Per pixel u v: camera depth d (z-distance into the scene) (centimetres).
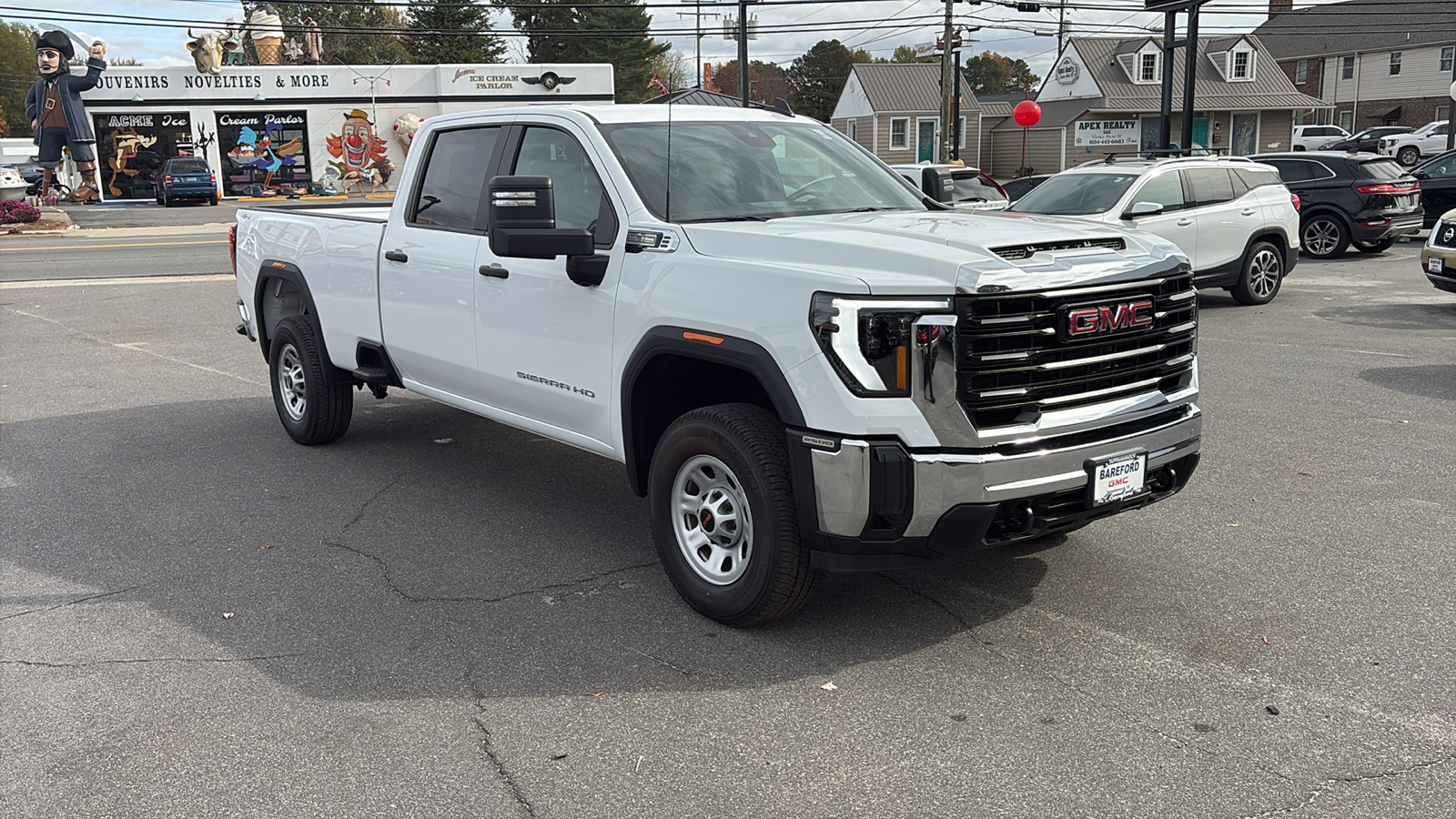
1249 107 4778
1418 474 610
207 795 312
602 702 364
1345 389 830
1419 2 5734
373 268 608
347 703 365
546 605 446
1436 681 368
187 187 3972
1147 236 420
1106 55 4909
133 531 548
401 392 893
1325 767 317
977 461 357
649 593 457
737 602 407
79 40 4153
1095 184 1252
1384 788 305
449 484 624
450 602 452
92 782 320
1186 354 423
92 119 4369
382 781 318
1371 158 1769
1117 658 390
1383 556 486
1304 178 1780
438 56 6875
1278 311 1242
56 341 1141
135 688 378
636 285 433
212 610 446
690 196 458
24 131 11156
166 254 2198
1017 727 342
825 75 9006
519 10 6619
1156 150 1374
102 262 2025
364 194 4650
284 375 720
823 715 352
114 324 1253
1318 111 6234
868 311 355
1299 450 665
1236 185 1277
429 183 577
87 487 625
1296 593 446
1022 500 371
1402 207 1744
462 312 539
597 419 470
